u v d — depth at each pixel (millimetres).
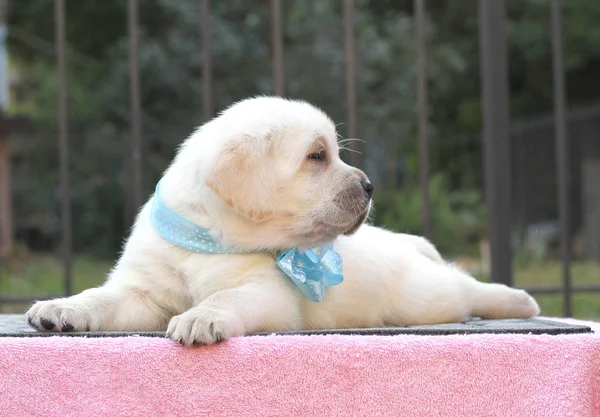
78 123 12516
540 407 2029
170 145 11852
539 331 2174
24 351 1989
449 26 13875
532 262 10266
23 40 13070
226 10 11461
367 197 2512
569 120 10484
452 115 14242
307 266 2373
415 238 3119
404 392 2016
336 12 12078
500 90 3852
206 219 2354
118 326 2363
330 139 2547
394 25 12422
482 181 12109
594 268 9422
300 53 11016
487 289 2961
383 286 2746
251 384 1982
